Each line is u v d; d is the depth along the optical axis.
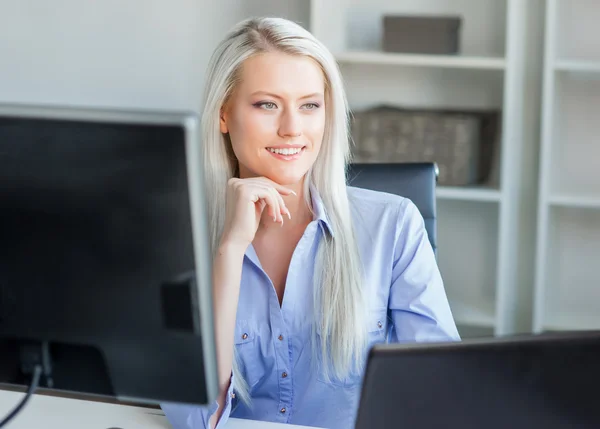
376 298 1.74
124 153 1.00
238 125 1.61
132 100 3.69
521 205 3.28
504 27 3.29
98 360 1.10
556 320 3.30
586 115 3.32
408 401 0.98
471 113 3.26
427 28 3.11
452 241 3.54
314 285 1.67
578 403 0.98
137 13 3.61
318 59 1.59
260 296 1.66
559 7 3.23
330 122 1.68
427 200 1.97
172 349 1.07
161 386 1.09
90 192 1.02
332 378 1.67
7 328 1.10
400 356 0.96
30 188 1.04
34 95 3.78
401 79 3.44
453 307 3.38
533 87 3.17
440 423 0.99
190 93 3.63
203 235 1.02
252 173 1.67
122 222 1.03
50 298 1.08
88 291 1.06
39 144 1.02
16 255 1.07
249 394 1.67
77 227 1.04
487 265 3.52
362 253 1.76
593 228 3.40
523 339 0.97
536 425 0.99
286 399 1.67
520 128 3.21
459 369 0.97
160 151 0.99
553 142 3.36
